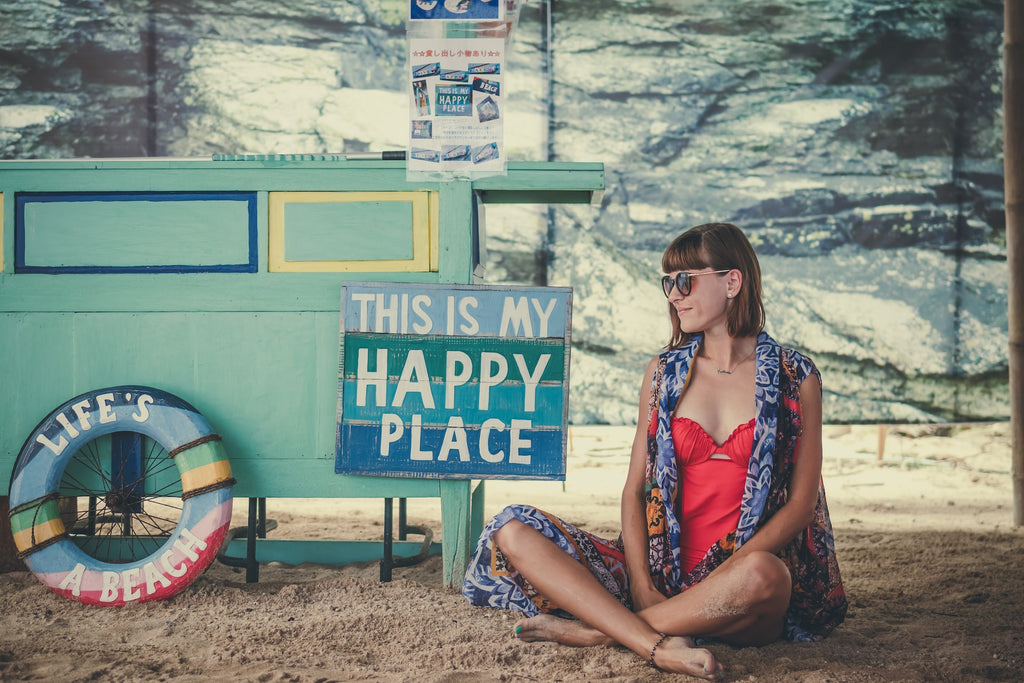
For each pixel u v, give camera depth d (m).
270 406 2.85
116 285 2.83
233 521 4.26
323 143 5.21
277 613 2.56
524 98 5.18
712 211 5.20
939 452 6.50
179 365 2.85
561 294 2.80
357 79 5.21
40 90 5.04
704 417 2.27
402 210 2.83
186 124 5.13
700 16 5.16
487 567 2.45
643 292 5.21
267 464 2.85
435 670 2.10
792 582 2.30
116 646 2.29
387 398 2.81
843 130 5.15
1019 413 4.28
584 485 5.38
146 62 5.09
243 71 5.16
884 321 5.16
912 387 5.17
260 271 2.83
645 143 5.20
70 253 2.84
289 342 2.85
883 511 4.65
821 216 5.17
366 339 2.80
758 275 2.33
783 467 2.23
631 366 5.23
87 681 2.02
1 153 5.03
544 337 2.80
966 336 5.14
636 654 2.14
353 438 2.81
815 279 5.18
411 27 2.85
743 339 2.33
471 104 2.83
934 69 5.12
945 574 3.17
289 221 2.83
